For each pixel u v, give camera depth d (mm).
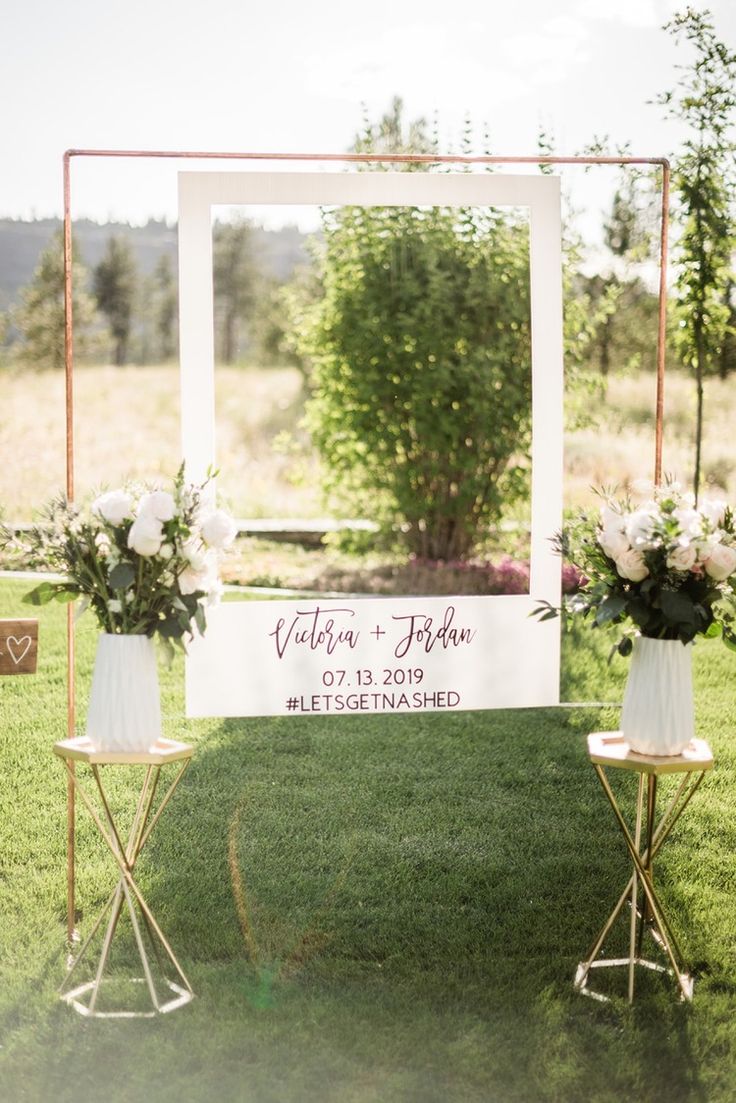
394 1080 2854
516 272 8039
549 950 3619
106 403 10367
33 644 3357
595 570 3334
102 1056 2951
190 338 3471
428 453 8359
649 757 3186
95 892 3984
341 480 8648
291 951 3580
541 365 3658
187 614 3152
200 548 3178
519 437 8273
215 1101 2746
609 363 8656
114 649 3148
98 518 3162
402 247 8094
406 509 8445
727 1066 2945
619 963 3494
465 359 8141
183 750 3184
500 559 8414
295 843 4457
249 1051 2986
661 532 3059
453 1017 3180
